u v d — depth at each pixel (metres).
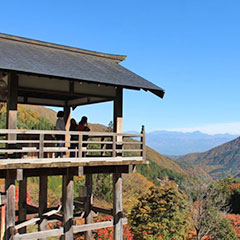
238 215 35.31
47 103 15.29
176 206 23.55
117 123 12.29
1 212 11.74
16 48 12.81
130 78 12.66
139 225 23.17
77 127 12.92
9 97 10.11
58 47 14.45
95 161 11.00
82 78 10.65
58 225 22.42
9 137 9.94
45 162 10.04
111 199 31.33
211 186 29.27
